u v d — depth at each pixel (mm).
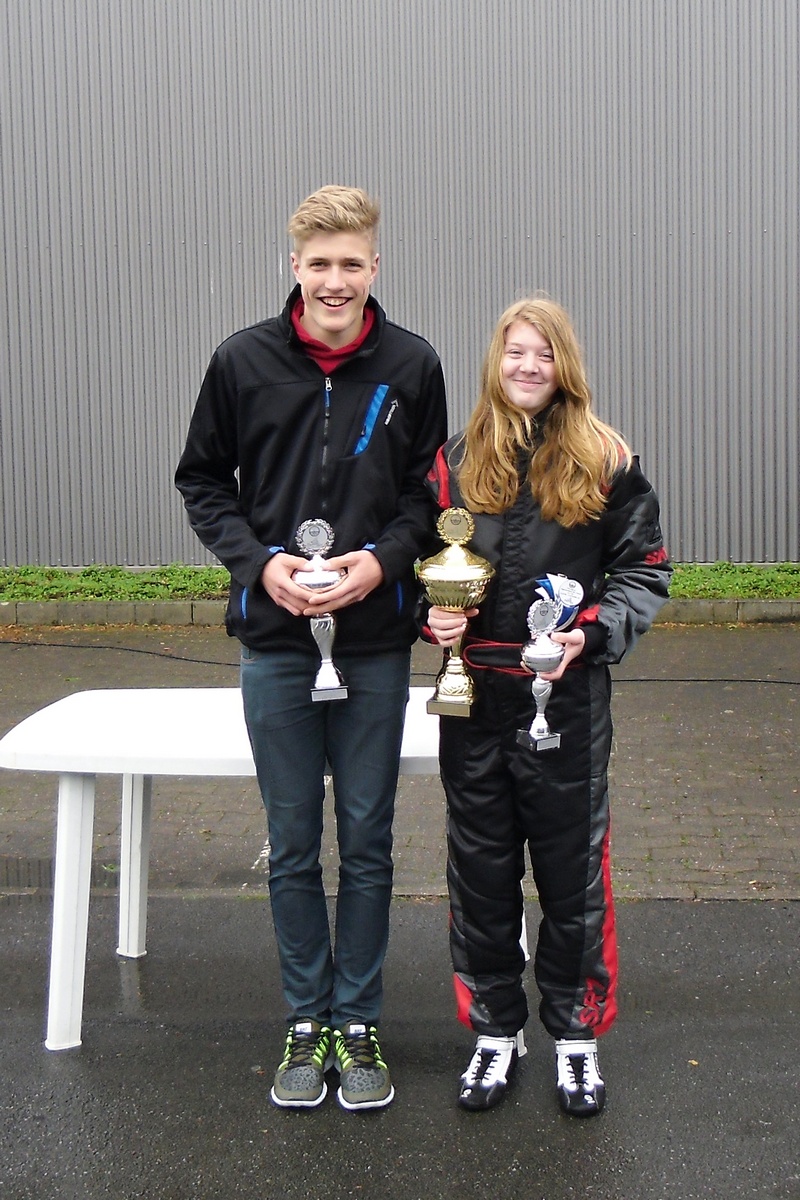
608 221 9156
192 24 9164
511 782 2686
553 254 9195
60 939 2994
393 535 2688
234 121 9227
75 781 2973
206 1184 2496
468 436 2668
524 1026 3088
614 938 2748
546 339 2561
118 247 9414
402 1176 2512
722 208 9109
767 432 9242
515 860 2754
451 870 2775
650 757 5398
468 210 9188
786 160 9039
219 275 9383
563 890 2682
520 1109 2740
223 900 3957
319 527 2666
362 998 2838
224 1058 2992
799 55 8945
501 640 2639
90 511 9641
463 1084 2768
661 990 3279
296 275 2627
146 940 3666
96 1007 3250
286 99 9180
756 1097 2775
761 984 3305
